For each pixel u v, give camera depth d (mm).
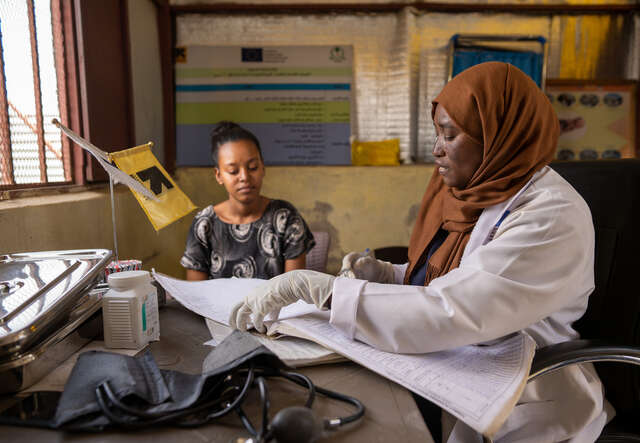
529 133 844
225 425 480
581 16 3234
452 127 867
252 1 3125
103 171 1856
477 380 592
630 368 874
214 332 774
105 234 1669
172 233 2654
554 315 840
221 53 3172
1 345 497
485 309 652
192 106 3176
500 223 823
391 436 471
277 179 3143
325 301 714
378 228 3182
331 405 534
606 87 3277
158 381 526
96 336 750
